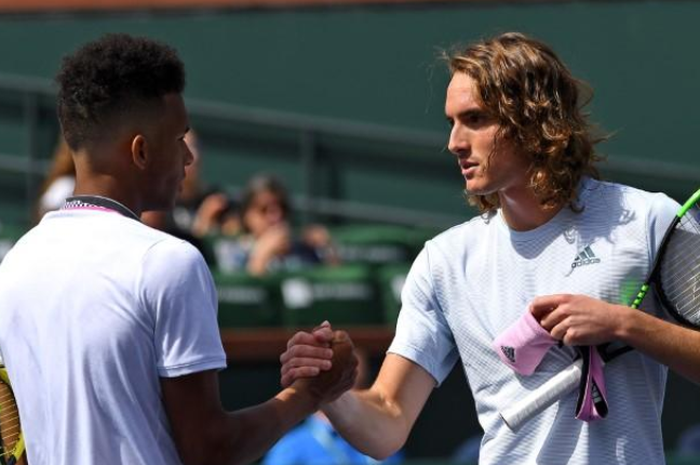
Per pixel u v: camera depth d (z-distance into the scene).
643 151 32.81
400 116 33.22
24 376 9.01
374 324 23.20
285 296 22.91
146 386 8.73
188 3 33.34
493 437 10.09
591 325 9.33
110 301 8.70
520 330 9.59
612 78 32.81
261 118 33.03
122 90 8.95
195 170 27.25
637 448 9.66
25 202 32.56
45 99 32.56
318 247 27.05
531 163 9.77
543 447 9.79
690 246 9.65
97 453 8.73
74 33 33.22
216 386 8.88
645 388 9.71
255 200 27.03
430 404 22.42
